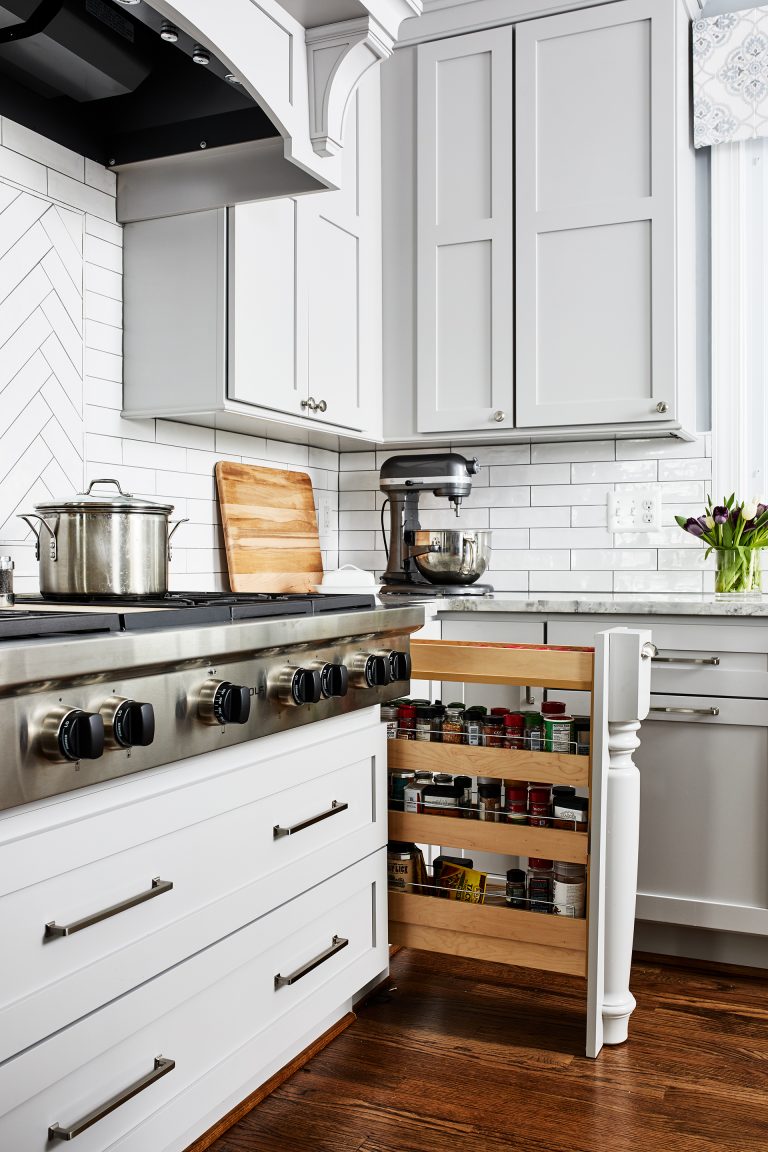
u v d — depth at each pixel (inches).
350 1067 75.0
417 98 118.2
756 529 107.6
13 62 75.6
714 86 114.8
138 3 68.1
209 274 88.3
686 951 99.2
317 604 72.8
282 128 77.0
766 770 94.9
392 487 120.8
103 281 89.6
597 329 110.3
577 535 124.7
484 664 81.4
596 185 110.0
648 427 109.2
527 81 112.4
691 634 97.6
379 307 119.9
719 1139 65.6
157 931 56.4
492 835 80.3
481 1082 72.9
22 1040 47.5
